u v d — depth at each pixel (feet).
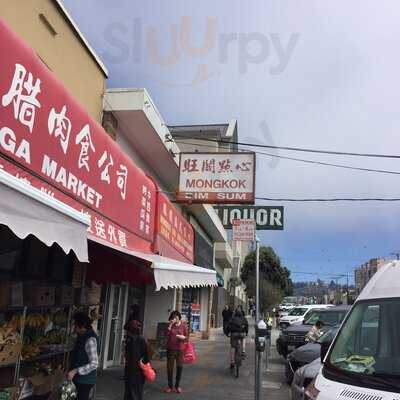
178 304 66.13
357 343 14.52
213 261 101.30
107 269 32.30
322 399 12.35
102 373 40.60
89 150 28.60
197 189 44.24
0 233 22.94
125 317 49.06
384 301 15.05
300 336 52.16
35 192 15.15
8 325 21.74
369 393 11.88
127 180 35.63
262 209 47.96
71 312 28.14
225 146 86.74
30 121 21.93
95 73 37.32
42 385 23.58
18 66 21.07
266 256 195.52
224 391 36.88
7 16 24.82
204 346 71.82
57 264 28.07
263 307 156.46
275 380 42.73
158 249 42.52
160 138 45.98
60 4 30.19
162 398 33.63
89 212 28.32
